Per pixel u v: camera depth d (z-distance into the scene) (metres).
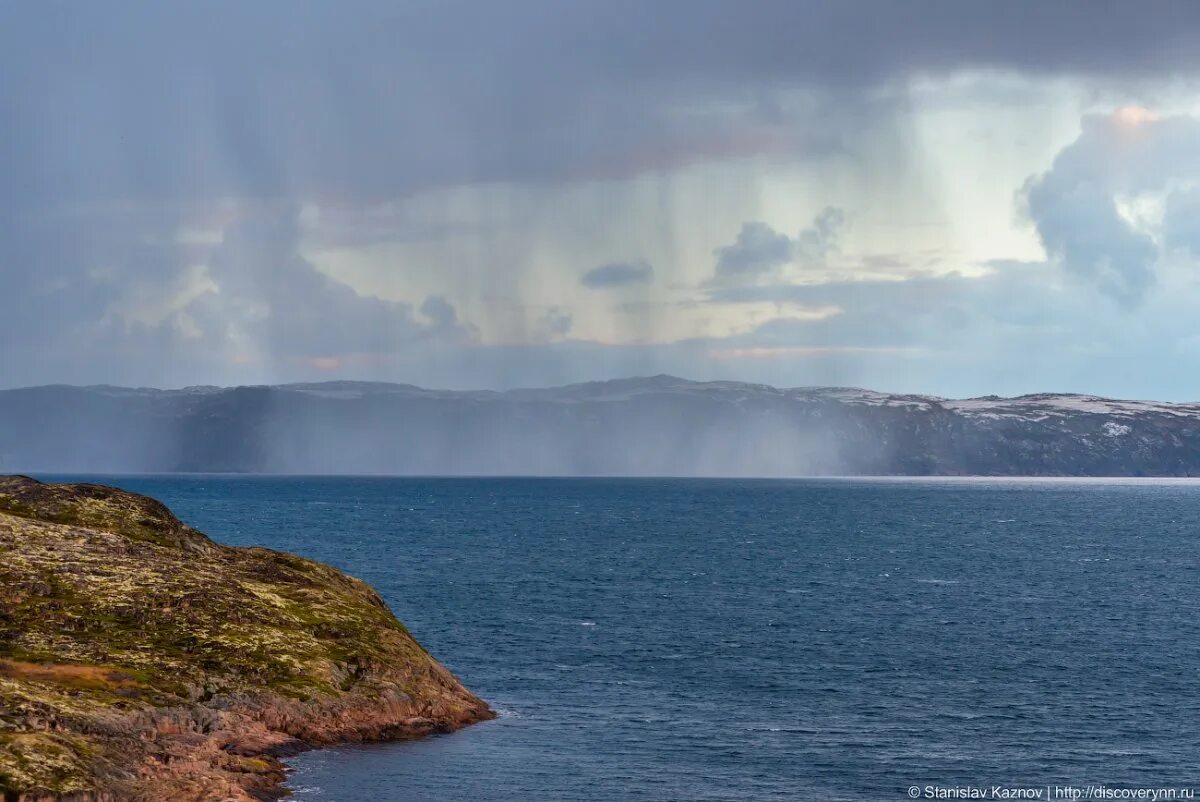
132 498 86.62
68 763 49.75
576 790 58.12
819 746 66.69
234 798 52.25
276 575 80.50
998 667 90.50
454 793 56.97
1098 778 61.12
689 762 63.22
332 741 63.28
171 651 65.00
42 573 69.81
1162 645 101.31
